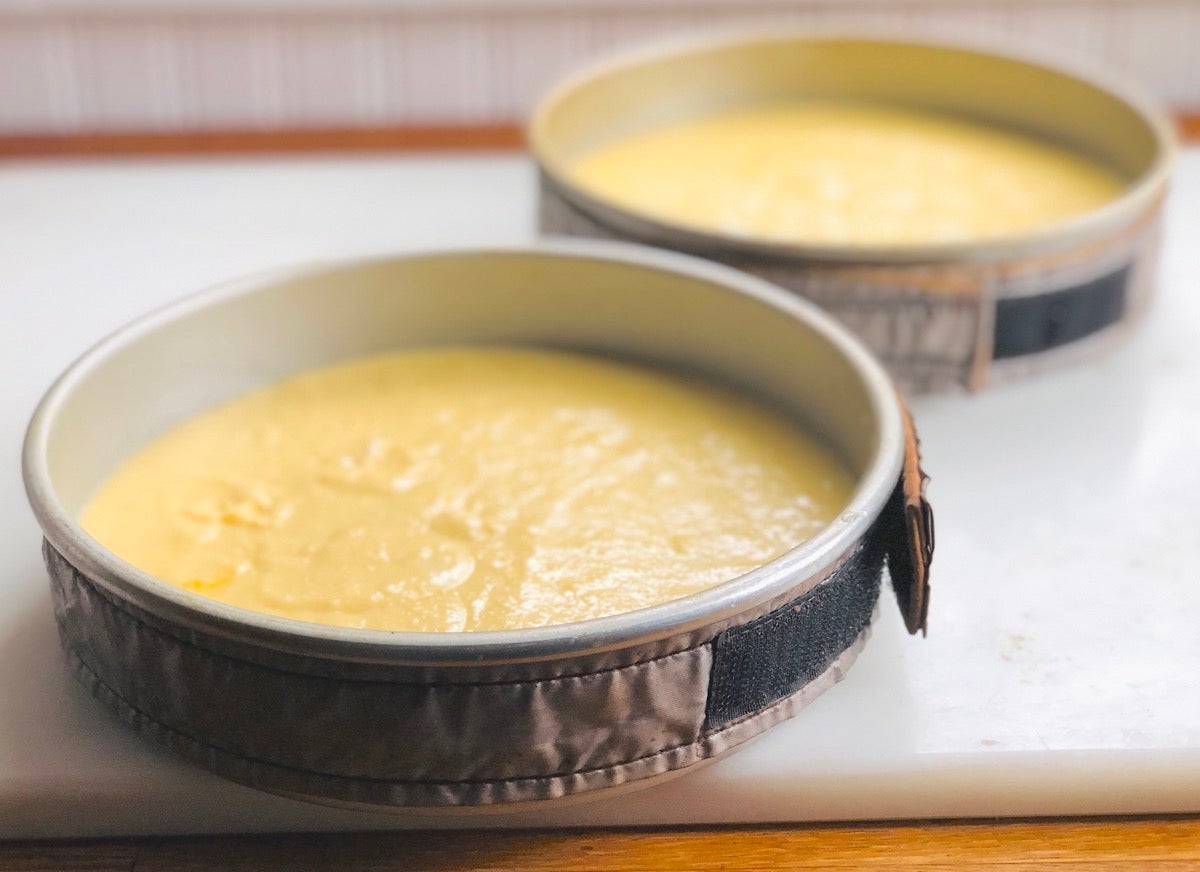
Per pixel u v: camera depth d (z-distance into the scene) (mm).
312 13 1010
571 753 569
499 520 654
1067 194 865
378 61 1033
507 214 924
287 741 568
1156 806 610
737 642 573
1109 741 612
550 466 682
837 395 686
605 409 715
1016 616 659
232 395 715
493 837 599
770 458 689
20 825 600
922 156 907
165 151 1016
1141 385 779
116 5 997
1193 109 1065
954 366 759
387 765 566
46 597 659
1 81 1020
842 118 954
